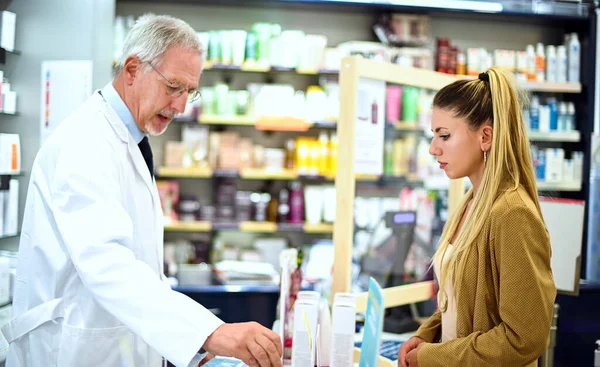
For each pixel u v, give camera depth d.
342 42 5.84
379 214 2.92
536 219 1.78
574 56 5.39
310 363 1.94
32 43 3.81
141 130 2.09
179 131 5.78
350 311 1.92
